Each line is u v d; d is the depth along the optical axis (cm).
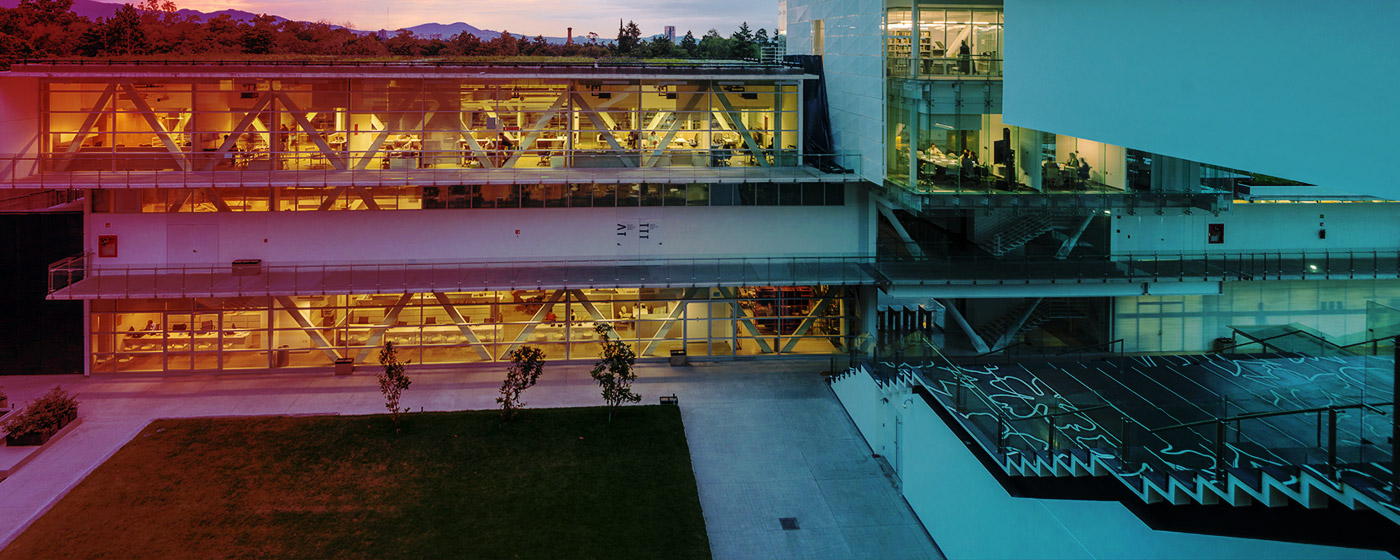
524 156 3475
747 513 2336
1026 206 3059
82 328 3372
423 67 3428
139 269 3338
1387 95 928
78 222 3312
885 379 2620
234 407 3053
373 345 3497
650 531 2192
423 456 2620
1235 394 2220
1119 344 3469
